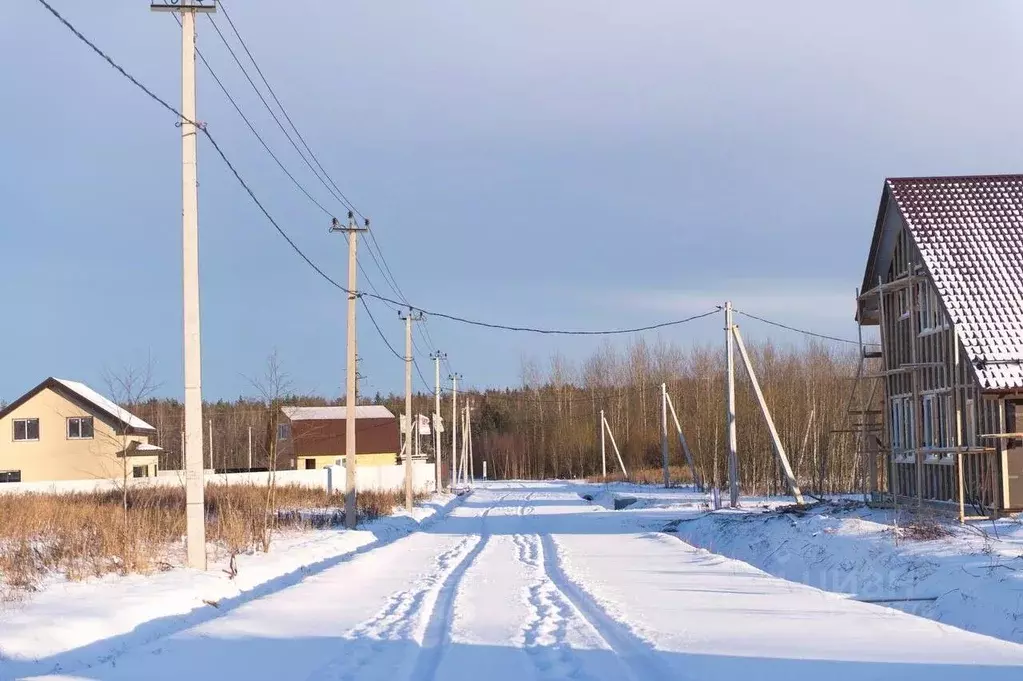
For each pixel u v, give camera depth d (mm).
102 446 52438
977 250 25125
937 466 25219
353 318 30609
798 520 23750
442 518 41531
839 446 48469
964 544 16547
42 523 22922
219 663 9406
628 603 13367
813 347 71375
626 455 90688
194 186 16719
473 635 11086
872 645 9875
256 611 12977
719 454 62281
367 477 56812
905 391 27375
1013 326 23156
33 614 11266
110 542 16891
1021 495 22016
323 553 21562
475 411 116250
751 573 17234
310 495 41844
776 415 57312
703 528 28188
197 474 16359
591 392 100812
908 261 26469
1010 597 12586
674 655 9547
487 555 21969
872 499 28438
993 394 21984
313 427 70062
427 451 109312
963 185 27250
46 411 52906
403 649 10164
